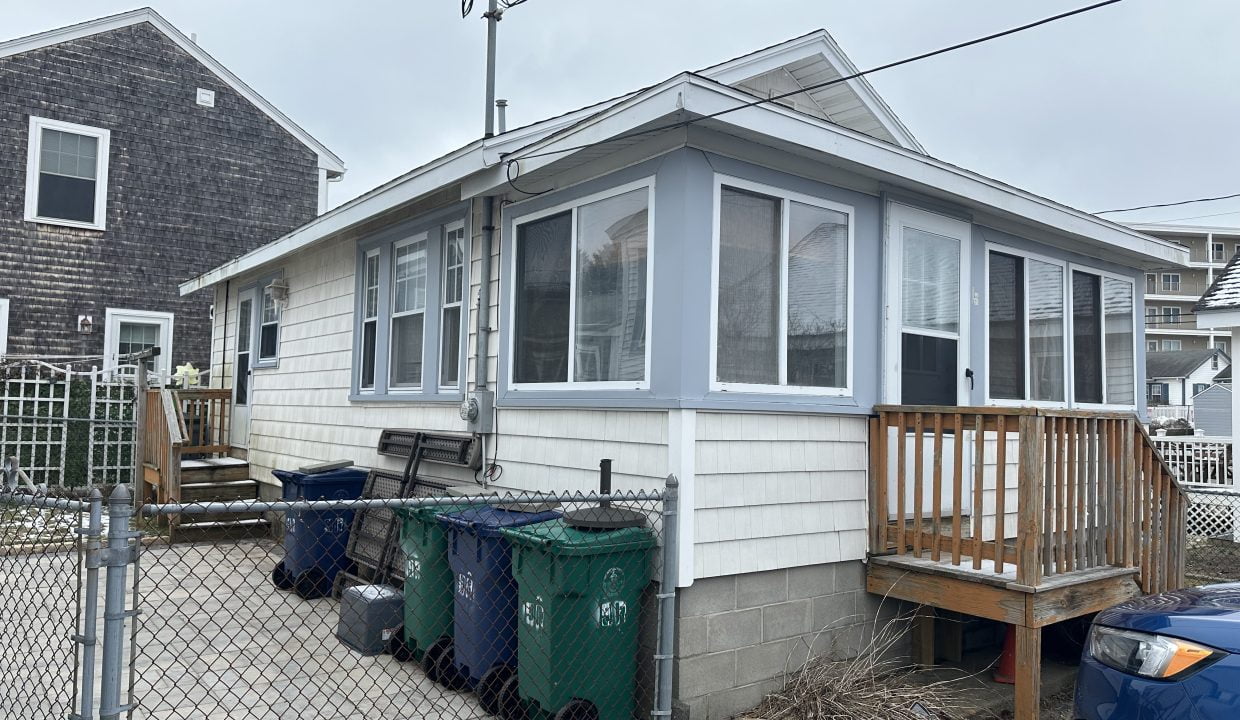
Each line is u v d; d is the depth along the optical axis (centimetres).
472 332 649
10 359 1250
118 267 1450
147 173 1479
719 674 475
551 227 579
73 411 1196
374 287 819
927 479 600
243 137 1571
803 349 531
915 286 604
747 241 508
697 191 481
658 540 468
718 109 457
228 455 1135
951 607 496
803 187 535
